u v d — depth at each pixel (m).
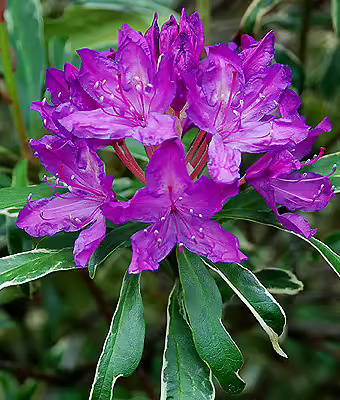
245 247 0.43
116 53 0.25
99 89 0.25
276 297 0.41
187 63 0.24
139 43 0.25
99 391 0.23
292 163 0.24
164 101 0.23
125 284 0.25
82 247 0.24
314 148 0.43
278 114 0.29
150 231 0.24
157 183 0.23
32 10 0.37
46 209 0.26
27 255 0.26
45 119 0.25
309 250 0.44
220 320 0.23
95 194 0.26
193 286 0.24
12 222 0.31
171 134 0.22
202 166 0.25
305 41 0.44
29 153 0.36
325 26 0.46
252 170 0.25
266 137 0.24
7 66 0.34
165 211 0.24
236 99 0.25
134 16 0.40
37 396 0.47
